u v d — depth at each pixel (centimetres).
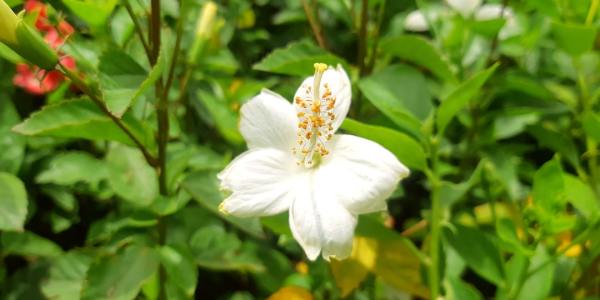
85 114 24
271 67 27
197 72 33
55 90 31
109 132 24
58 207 31
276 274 30
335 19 39
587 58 32
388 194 21
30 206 30
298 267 31
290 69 27
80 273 28
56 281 28
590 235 25
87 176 29
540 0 29
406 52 28
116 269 24
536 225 24
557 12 28
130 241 25
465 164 32
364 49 30
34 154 31
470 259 26
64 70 22
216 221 30
